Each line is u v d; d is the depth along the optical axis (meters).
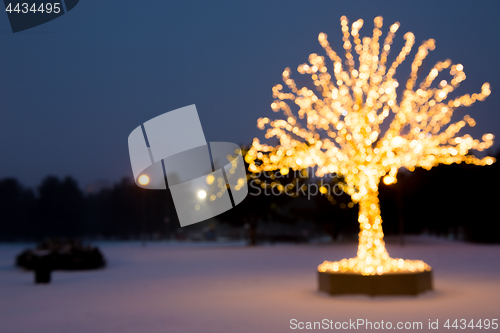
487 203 43.31
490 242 43.75
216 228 77.94
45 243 24.56
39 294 13.62
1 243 85.19
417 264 12.36
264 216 46.84
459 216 45.22
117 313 9.90
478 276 15.38
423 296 10.81
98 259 22.73
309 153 11.26
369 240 11.73
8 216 92.00
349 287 10.99
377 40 10.62
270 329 7.94
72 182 95.31
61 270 21.83
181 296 12.16
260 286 13.79
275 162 11.45
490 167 42.91
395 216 47.97
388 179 11.19
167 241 71.62
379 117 11.09
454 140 10.49
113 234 92.06
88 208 99.19
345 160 11.44
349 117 10.98
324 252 32.41
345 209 46.19
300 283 14.33
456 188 44.31
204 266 22.05
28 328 8.59
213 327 8.18
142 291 13.47
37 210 92.62
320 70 10.88
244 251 35.41
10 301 12.27
